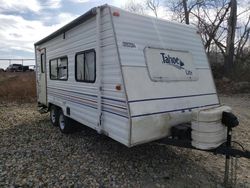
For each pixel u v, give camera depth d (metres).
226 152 4.11
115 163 4.99
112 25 4.38
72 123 6.83
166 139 4.59
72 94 6.23
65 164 4.95
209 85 5.62
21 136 6.82
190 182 4.34
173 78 4.85
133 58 4.42
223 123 4.18
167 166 4.91
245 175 4.62
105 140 6.32
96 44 4.90
